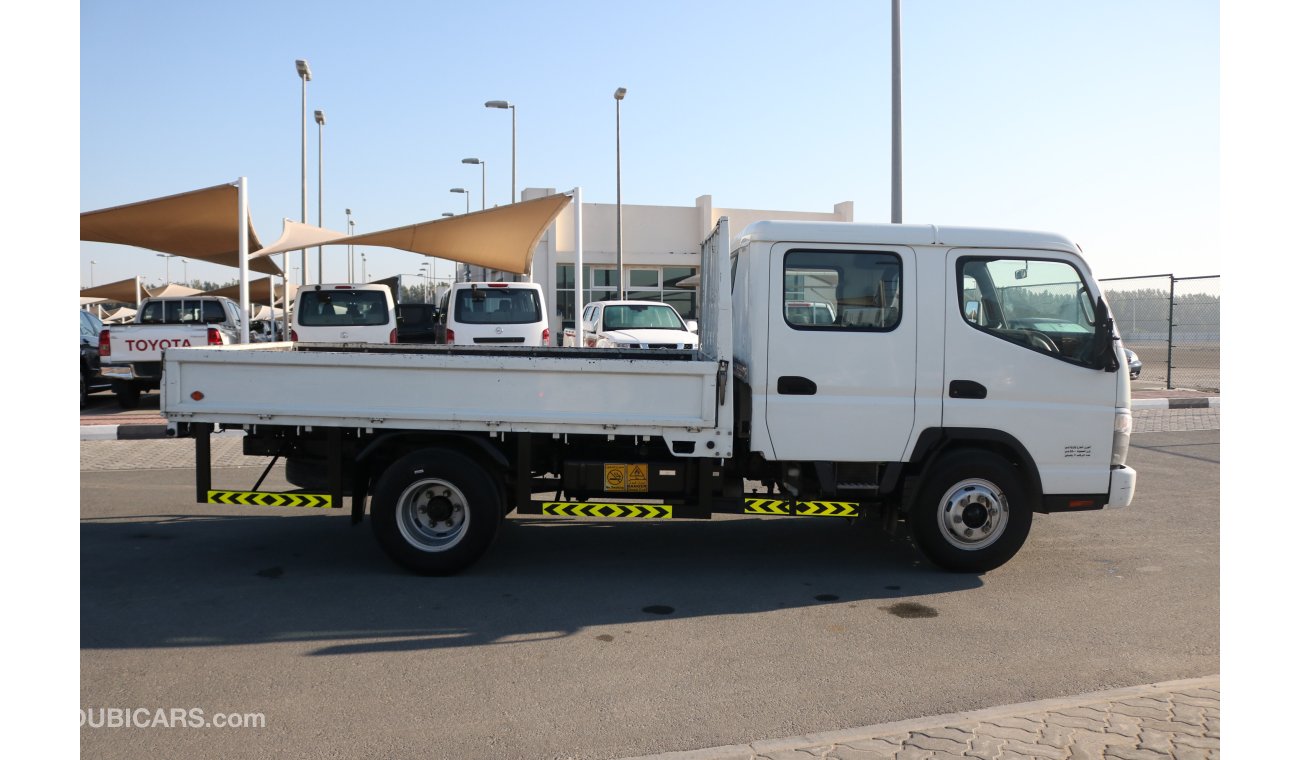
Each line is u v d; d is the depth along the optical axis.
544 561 6.94
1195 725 3.89
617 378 6.13
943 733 3.84
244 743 3.92
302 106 23.95
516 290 15.23
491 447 6.28
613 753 3.85
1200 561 6.99
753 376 6.26
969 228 6.30
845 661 4.93
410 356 6.20
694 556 7.11
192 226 11.82
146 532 7.77
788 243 6.25
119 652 4.99
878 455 6.29
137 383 16.22
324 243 12.97
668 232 38.00
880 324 6.27
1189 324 20.50
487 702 4.36
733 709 4.30
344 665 4.82
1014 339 6.30
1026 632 5.41
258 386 6.33
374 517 6.36
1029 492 6.46
